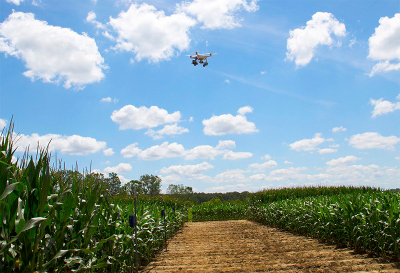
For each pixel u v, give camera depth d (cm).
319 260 564
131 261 523
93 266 348
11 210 258
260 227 1373
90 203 352
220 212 2334
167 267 569
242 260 598
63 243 317
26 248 260
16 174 294
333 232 762
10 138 290
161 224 873
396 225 540
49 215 283
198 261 615
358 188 1454
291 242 838
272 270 496
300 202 1112
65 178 388
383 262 521
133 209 631
